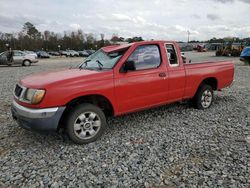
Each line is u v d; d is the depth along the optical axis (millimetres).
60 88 3891
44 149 4074
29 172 3365
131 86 4625
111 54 4852
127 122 5344
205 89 6117
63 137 4555
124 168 3426
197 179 3127
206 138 4422
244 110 6184
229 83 6742
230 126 5031
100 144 4238
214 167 3395
